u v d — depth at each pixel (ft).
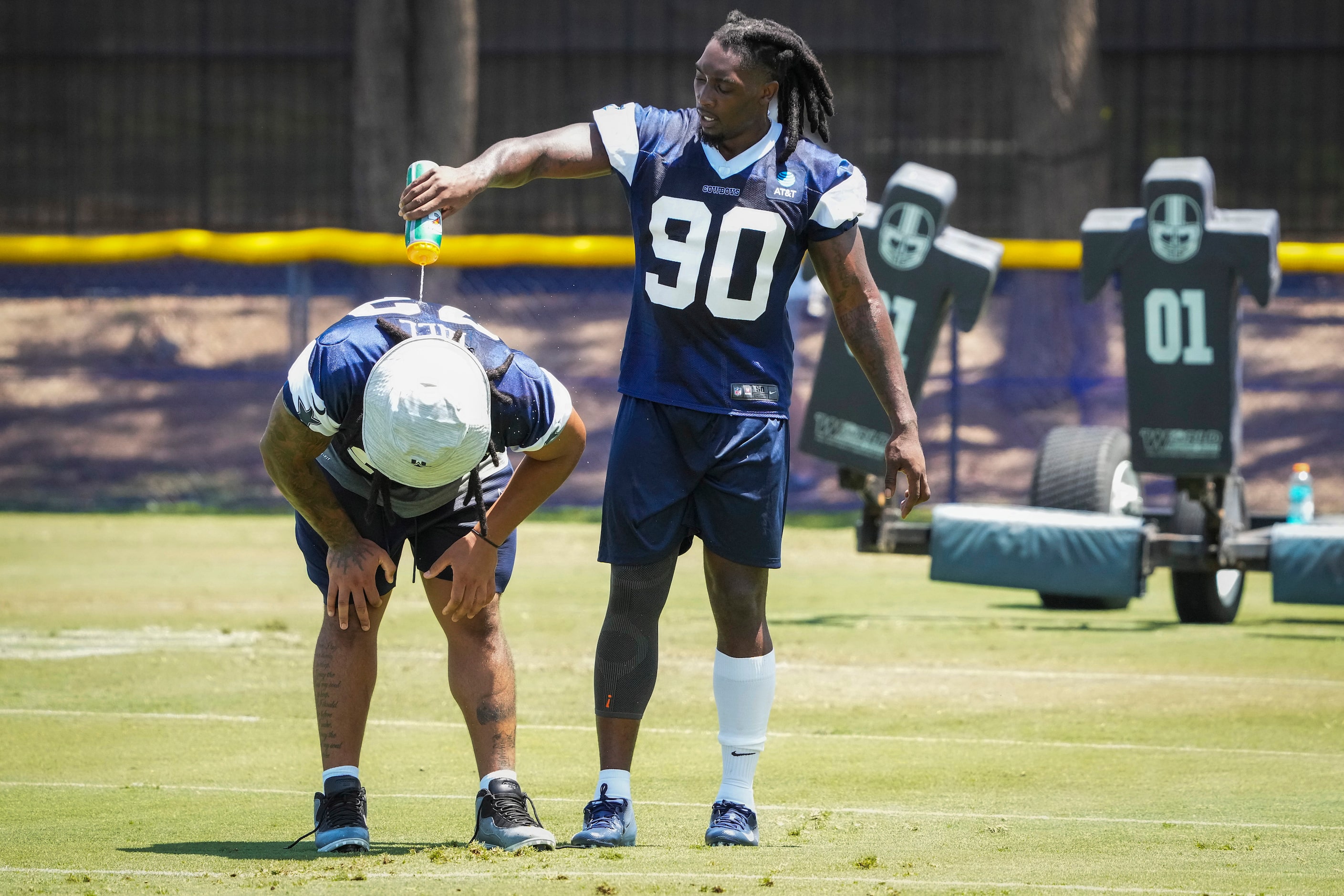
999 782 57.00
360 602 44.62
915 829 48.37
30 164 274.16
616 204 264.11
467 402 40.73
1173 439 94.99
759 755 47.34
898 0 255.91
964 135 260.42
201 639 90.79
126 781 57.00
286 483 43.86
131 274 224.33
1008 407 183.73
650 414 45.73
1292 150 253.65
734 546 46.03
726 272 44.83
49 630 93.56
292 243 160.97
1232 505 101.55
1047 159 195.42
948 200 96.53
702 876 40.01
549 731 66.64
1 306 218.79
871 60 262.67
